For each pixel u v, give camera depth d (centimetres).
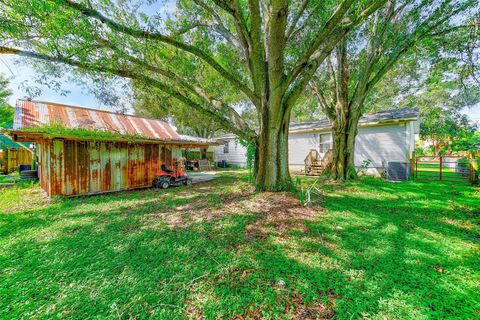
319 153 1263
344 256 276
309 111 2114
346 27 487
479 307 188
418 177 966
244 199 563
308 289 212
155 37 491
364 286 216
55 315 181
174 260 267
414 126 1186
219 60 873
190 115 1681
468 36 609
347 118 855
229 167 1806
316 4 568
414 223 396
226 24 760
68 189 647
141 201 588
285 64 694
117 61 546
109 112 933
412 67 998
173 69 712
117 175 759
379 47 762
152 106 1525
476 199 561
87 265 257
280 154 624
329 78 962
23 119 664
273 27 438
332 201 552
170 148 926
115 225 392
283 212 455
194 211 478
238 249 296
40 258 272
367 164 971
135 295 205
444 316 178
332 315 181
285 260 266
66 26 385
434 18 623
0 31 390
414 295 203
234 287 216
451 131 1592
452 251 289
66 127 685
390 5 672
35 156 1080
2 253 284
